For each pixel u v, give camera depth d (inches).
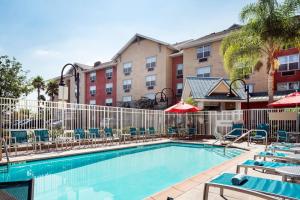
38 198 239.6
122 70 1519.4
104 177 327.6
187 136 776.3
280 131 559.2
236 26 1179.9
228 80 985.5
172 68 1343.5
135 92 1441.9
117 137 645.3
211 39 1134.4
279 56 1005.8
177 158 477.7
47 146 488.4
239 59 768.3
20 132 428.8
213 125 770.2
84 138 535.2
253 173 263.1
